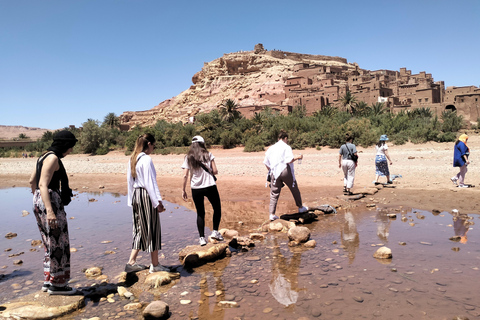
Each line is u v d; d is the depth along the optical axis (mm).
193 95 159625
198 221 4652
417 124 38781
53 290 3309
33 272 4176
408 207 6980
